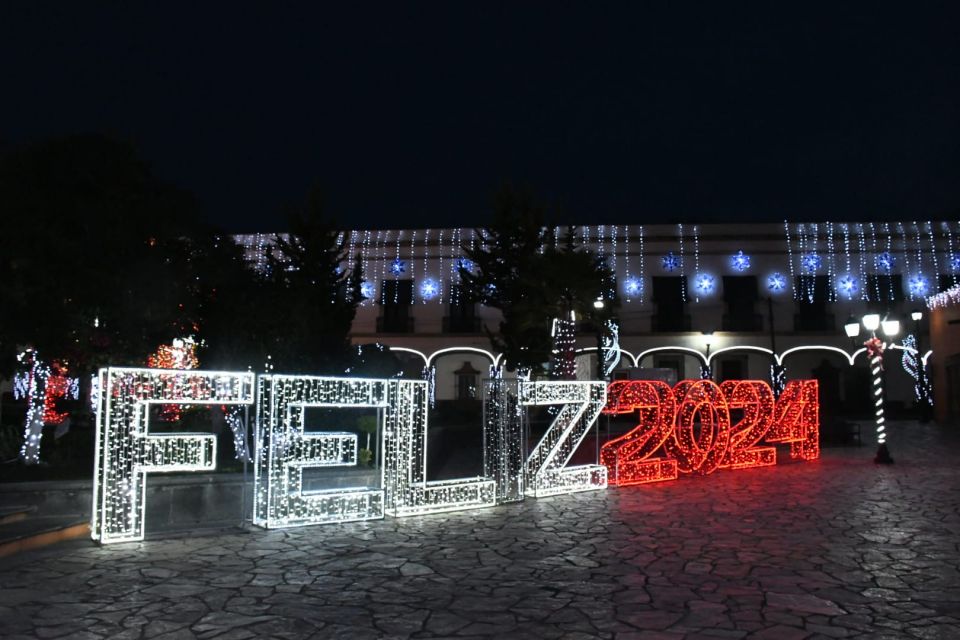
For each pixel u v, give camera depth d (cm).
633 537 956
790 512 1132
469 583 736
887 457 1820
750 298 3978
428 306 3997
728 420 1681
